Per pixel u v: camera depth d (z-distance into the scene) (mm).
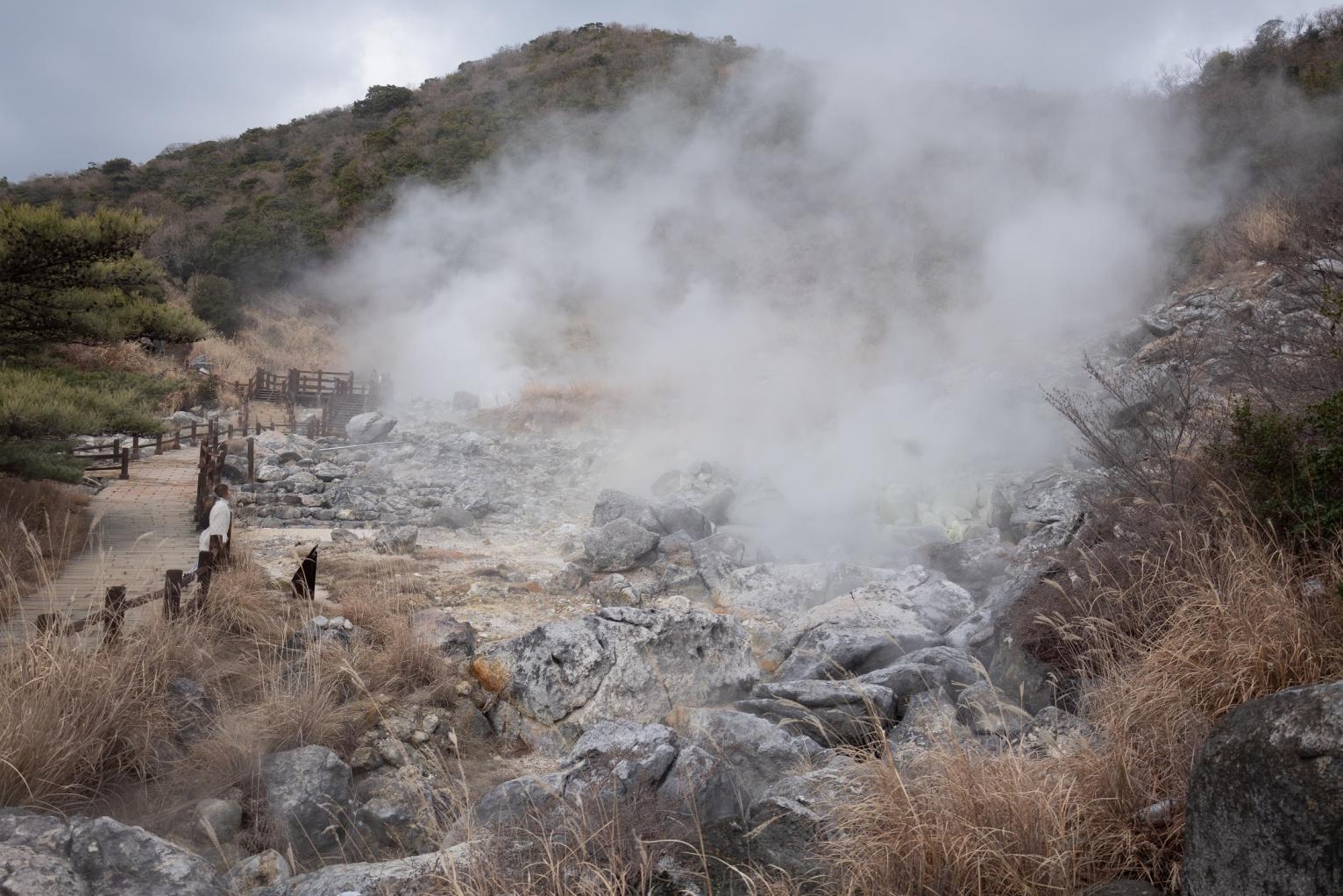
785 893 3342
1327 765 2439
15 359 12938
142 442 21547
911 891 3174
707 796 4547
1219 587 4469
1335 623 3865
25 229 10930
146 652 5590
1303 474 4680
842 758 4980
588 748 4914
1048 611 5633
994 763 3607
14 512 10695
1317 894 2375
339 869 3906
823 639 7371
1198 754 2869
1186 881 2842
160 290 14414
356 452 20562
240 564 8844
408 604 8539
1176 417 7305
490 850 3635
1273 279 14492
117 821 3711
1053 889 3092
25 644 5059
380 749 5547
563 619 9109
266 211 50875
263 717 5387
